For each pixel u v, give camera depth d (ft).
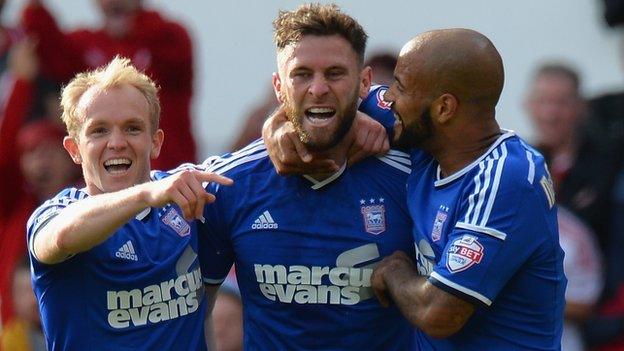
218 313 76.54
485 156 59.21
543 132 85.30
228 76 97.25
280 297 62.85
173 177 55.42
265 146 62.39
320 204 62.39
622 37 93.30
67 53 89.04
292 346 63.10
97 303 60.08
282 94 60.75
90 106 59.67
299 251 62.49
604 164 84.28
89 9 96.63
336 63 59.57
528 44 96.07
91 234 56.39
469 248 58.18
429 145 60.08
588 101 86.38
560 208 83.82
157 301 60.80
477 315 60.08
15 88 87.51
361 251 62.28
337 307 62.59
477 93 58.95
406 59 59.77
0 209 86.53
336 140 60.49
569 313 81.87
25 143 86.79
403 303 59.98
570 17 95.45
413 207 61.05
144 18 90.27
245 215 62.75
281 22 60.49
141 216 60.85
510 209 58.18
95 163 59.72
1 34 93.40
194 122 94.17
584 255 82.23
